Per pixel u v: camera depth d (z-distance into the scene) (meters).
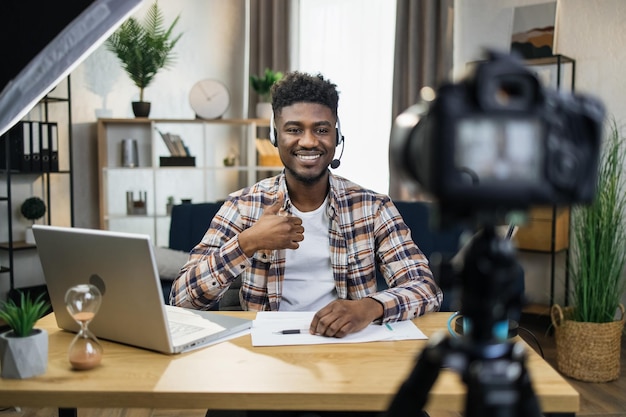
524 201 0.52
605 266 2.84
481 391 0.57
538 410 0.58
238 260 1.42
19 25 1.18
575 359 2.87
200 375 1.04
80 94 4.24
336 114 1.66
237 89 4.96
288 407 0.96
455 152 0.51
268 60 4.74
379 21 4.46
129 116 4.49
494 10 4.09
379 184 4.56
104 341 1.24
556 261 3.98
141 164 4.46
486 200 0.51
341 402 0.96
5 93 1.16
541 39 3.89
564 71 3.82
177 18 4.24
